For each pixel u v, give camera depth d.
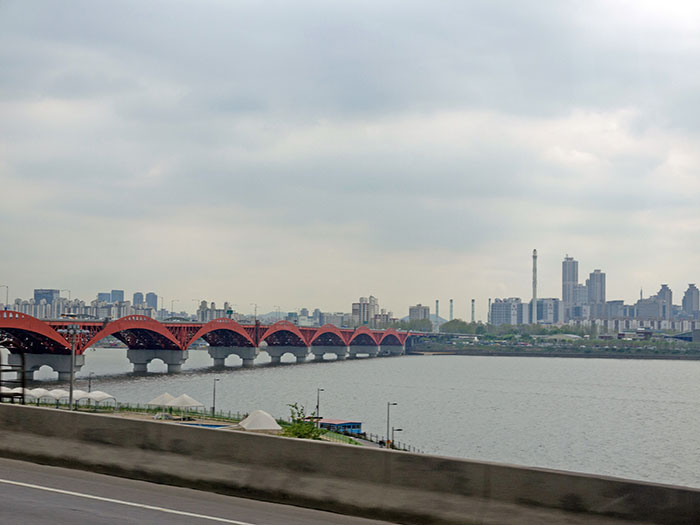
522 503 11.52
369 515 12.55
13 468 15.89
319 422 92.50
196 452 14.67
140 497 13.63
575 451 94.25
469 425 114.75
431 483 12.30
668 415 134.38
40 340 148.00
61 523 11.66
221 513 12.64
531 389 185.88
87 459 15.84
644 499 10.75
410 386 186.00
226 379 190.75
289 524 12.09
